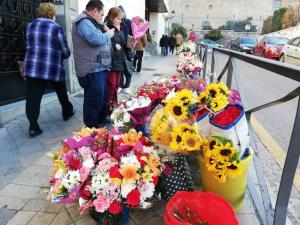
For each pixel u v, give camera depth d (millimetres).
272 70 1791
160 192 2123
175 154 2115
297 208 2428
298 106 1590
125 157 1984
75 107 5184
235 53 2955
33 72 3594
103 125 4230
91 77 3664
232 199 2152
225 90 2105
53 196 1960
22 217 2191
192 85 3268
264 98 6547
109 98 4602
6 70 4578
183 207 1855
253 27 55312
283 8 39344
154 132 2119
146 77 9234
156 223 2135
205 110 2078
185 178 2117
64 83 4199
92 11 3582
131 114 2613
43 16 3812
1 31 4406
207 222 1827
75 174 1892
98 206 1833
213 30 51125
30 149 3385
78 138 2297
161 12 28016
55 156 2133
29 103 3672
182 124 2002
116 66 4480
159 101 2902
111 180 1873
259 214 2014
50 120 4438
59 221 2146
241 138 1968
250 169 2607
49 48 3688
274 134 4293
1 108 4348
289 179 1707
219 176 1910
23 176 2771
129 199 1853
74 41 3588
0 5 4344
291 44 13820
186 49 8984
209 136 2008
